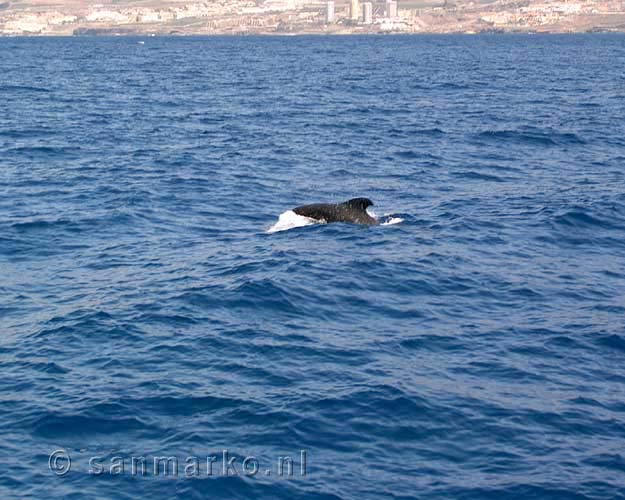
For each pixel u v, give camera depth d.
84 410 12.94
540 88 72.69
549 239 22.59
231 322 16.34
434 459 11.87
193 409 13.00
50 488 11.13
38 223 23.91
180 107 56.53
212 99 62.44
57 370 14.36
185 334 15.76
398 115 51.56
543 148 38.44
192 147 38.31
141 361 14.65
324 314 16.89
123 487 11.13
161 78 86.56
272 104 58.50
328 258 20.23
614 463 11.83
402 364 14.70
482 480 11.40
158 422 12.66
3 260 20.72
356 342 15.59
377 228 23.11
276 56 142.62
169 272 19.47
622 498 11.05
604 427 12.80
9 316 16.95
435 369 14.55
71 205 26.17
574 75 89.94
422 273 19.38
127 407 13.03
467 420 12.84
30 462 11.70
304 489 11.12
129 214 25.02
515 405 13.36
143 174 31.44
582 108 55.53
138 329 15.99
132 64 116.12
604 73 92.75
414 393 13.55
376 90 70.75
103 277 19.28
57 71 99.12
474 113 52.59
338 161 34.72
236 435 12.30
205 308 17.00
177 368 14.37
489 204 26.48
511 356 15.18
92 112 52.91
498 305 17.70
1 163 33.62
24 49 182.62
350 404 13.16
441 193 28.52
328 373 14.23
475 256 20.88
